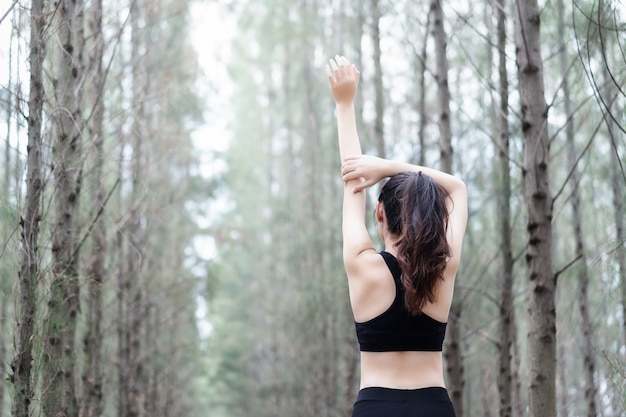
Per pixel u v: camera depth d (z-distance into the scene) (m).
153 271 13.55
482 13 7.70
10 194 5.06
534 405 4.88
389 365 2.75
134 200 10.64
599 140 9.66
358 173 3.01
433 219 2.79
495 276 9.91
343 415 16.42
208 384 33.19
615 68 6.43
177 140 14.55
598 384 7.45
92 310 8.44
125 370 11.32
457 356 7.83
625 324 5.35
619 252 5.31
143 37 11.41
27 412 4.54
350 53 15.10
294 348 21.22
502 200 7.40
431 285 2.73
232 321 31.92
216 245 19.95
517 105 7.51
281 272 27.86
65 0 5.55
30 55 4.72
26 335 4.57
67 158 5.40
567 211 10.66
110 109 8.16
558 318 9.44
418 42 9.61
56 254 5.48
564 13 7.58
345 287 14.32
